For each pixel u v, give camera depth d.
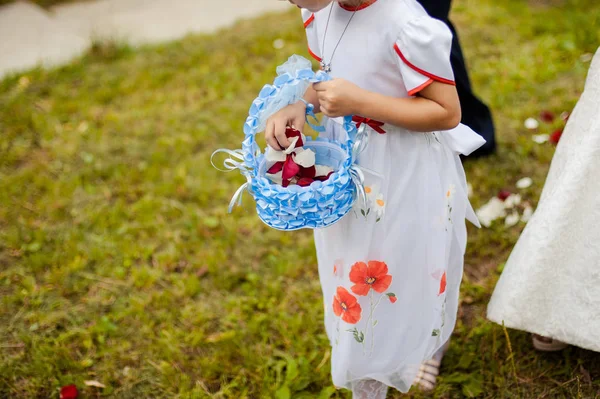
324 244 1.78
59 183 3.31
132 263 2.84
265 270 2.73
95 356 2.40
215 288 2.66
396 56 1.51
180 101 3.99
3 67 4.63
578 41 3.94
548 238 1.78
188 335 2.43
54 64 4.59
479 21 4.44
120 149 3.57
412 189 1.66
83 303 2.65
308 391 2.18
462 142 1.73
